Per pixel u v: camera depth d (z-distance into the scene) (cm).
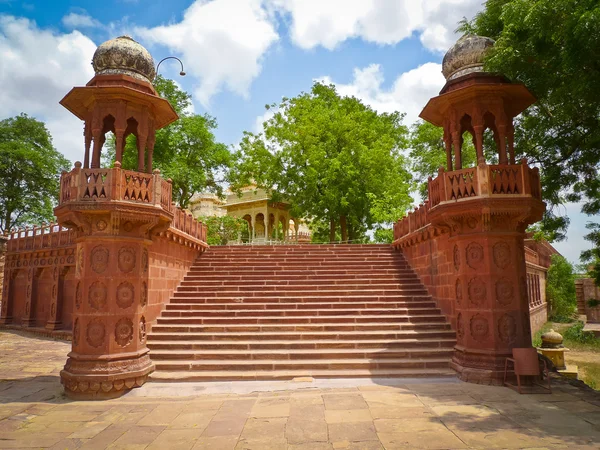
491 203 855
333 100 3008
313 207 2678
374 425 623
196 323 1141
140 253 902
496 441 552
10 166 2862
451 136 1002
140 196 884
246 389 850
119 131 898
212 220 2491
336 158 2508
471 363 880
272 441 570
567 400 736
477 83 913
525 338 870
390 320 1138
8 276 2172
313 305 1217
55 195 3097
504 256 883
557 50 779
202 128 2420
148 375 910
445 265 1120
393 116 3095
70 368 836
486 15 1052
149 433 613
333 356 995
